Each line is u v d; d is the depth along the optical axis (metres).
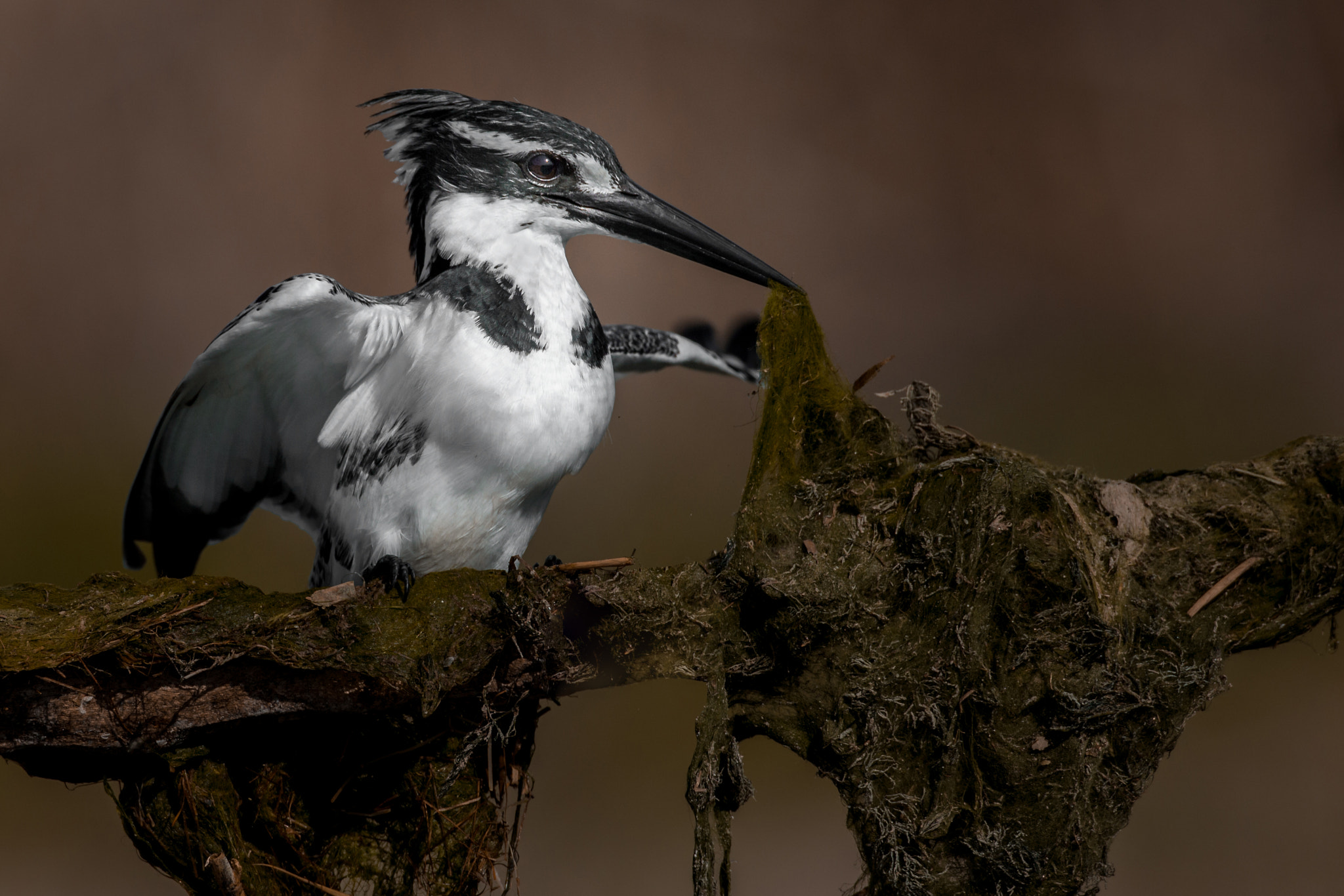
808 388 5.08
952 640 5.05
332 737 5.06
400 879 5.07
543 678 5.05
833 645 5.05
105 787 5.05
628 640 5.05
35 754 5.05
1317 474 5.09
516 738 5.07
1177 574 5.07
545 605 5.05
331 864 5.06
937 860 5.05
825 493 5.07
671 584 5.05
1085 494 5.07
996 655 5.05
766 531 5.06
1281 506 5.09
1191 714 5.06
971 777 5.05
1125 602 5.06
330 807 5.07
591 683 5.05
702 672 5.05
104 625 5.04
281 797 5.06
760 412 5.08
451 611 5.05
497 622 5.05
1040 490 5.06
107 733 5.04
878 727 5.05
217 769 5.05
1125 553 5.07
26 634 5.03
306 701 5.05
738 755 5.05
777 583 5.05
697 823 5.05
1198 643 5.06
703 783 5.05
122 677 5.04
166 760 5.05
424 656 5.04
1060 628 5.05
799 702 5.06
